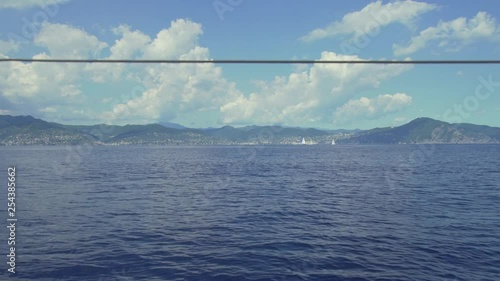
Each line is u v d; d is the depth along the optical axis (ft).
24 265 47.52
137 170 228.02
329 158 391.65
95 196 112.06
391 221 75.15
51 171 215.92
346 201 103.45
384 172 211.41
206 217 80.02
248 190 129.39
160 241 59.72
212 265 48.24
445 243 58.18
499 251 53.72
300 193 121.49
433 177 178.19
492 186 139.54
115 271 45.83
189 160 354.13
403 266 47.70
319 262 49.39
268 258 51.13
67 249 54.70
